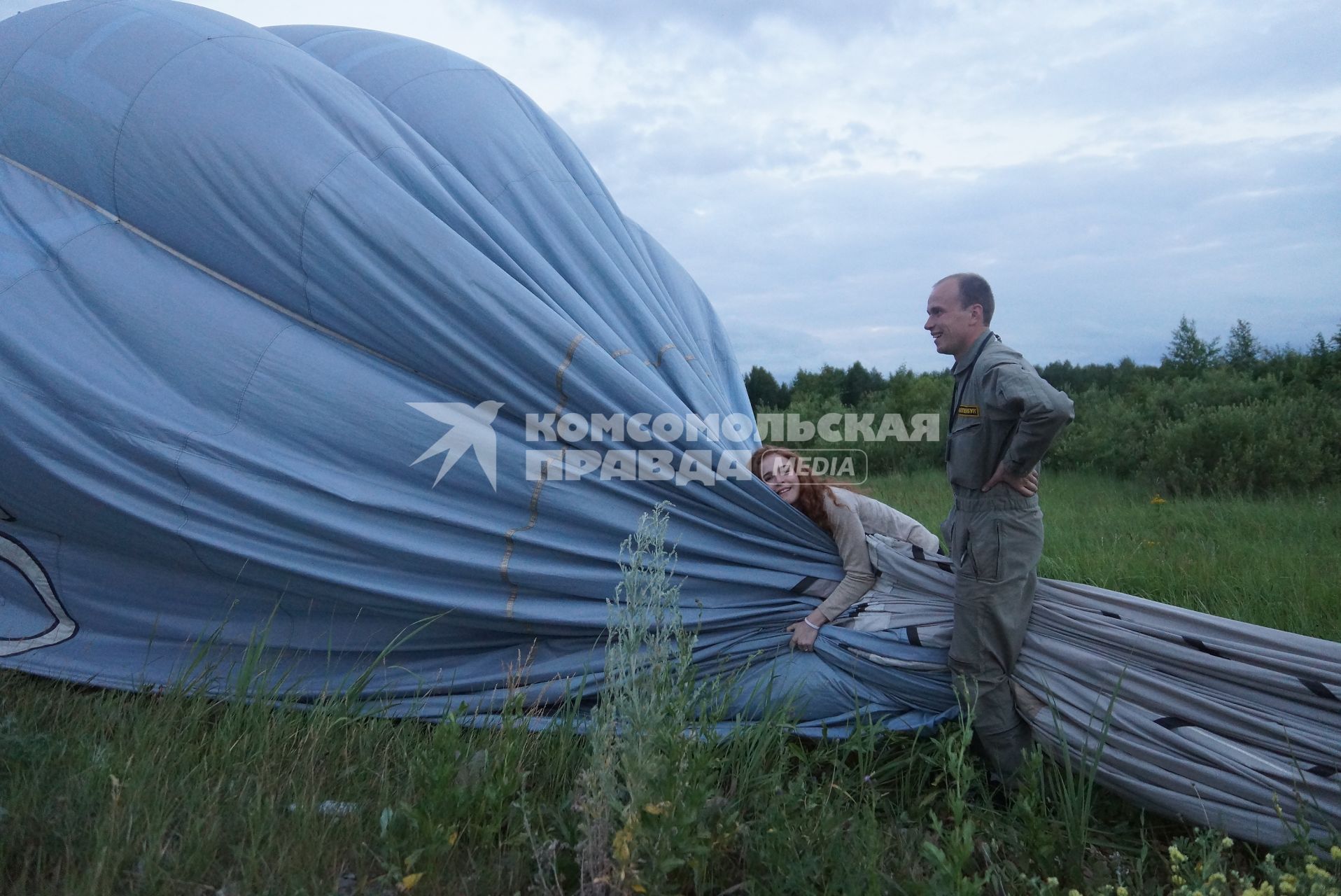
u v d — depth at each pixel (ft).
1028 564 11.43
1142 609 11.52
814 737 12.03
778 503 12.75
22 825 8.87
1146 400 45.91
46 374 12.59
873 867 8.70
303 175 13.28
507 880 8.94
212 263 13.75
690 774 8.68
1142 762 10.85
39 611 13.83
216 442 12.60
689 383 14.23
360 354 13.51
